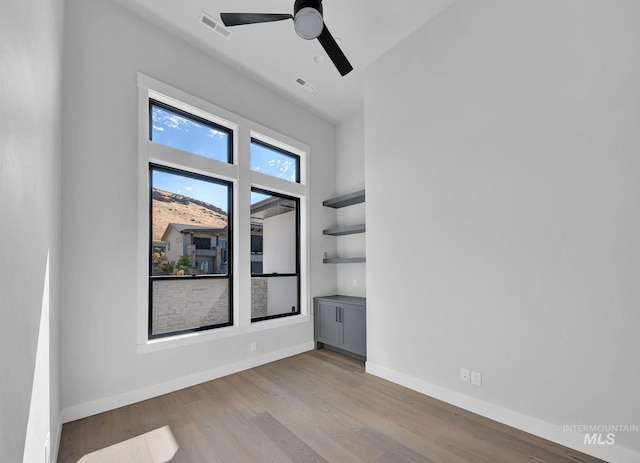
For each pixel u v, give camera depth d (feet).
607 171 6.13
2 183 2.68
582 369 6.30
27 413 3.53
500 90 7.75
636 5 5.90
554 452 6.26
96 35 8.34
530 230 7.12
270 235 13.14
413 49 9.87
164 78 9.58
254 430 7.16
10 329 2.89
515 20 7.54
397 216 10.11
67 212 7.59
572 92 6.60
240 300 11.19
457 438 6.81
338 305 12.72
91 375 7.81
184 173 10.42
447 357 8.56
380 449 6.45
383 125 10.72
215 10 9.00
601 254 6.15
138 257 8.70
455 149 8.64
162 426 7.32
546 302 6.82
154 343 8.93
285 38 10.07
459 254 8.41
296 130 13.79
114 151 8.44
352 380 10.12
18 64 3.26
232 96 11.39
